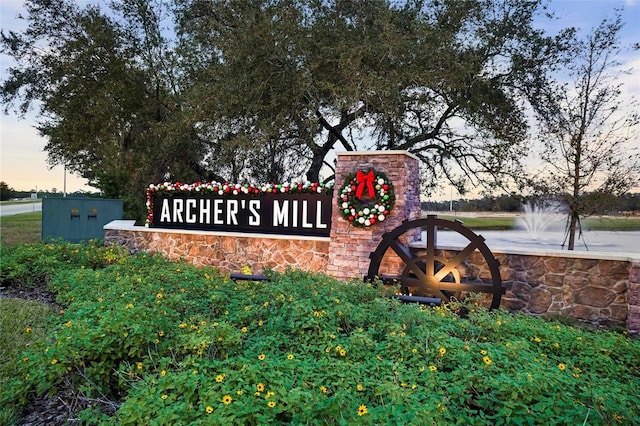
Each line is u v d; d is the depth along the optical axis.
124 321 3.60
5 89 14.64
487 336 4.25
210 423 2.21
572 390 2.84
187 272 6.58
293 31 12.04
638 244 10.89
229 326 3.63
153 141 15.52
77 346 3.32
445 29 12.69
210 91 12.61
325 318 4.10
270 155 14.86
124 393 3.27
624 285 6.12
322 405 2.42
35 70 14.84
